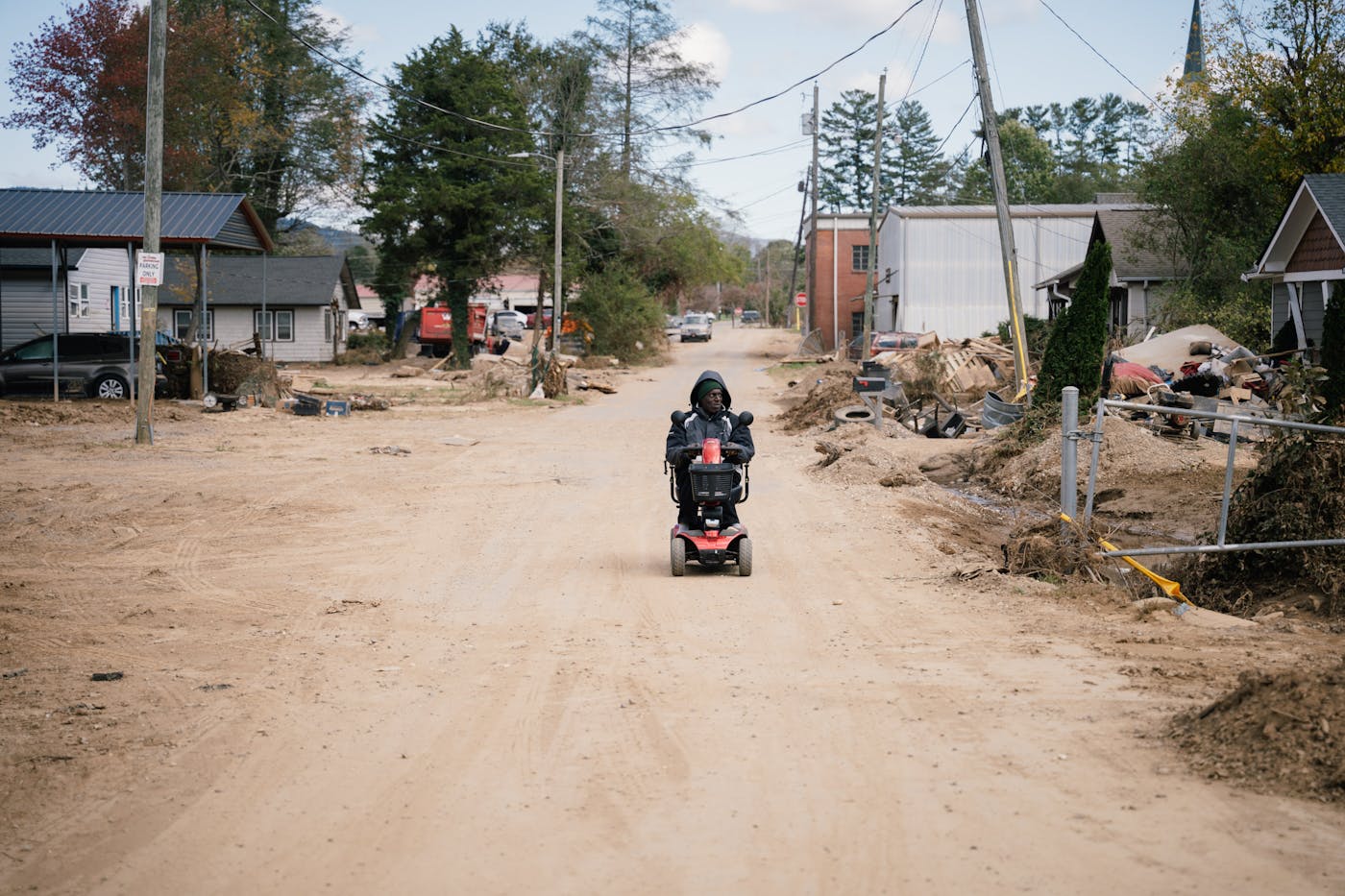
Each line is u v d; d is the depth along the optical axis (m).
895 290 58.22
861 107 105.88
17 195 30.03
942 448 22.47
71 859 4.41
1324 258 24.52
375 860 4.35
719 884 4.07
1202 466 17.59
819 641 7.85
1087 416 18.77
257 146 60.56
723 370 53.91
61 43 49.84
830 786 5.01
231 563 11.07
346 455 20.25
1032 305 55.72
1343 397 10.73
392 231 52.25
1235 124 33.53
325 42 63.66
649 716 6.12
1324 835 4.25
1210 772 4.93
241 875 4.25
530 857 4.34
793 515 14.06
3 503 14.27
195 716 6.23
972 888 3.96
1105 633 7.86
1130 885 3.93
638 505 15.08
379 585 10.07
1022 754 5.32
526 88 59.59
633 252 62.25
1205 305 32.62
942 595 9.30
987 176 97.31
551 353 37.91
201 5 58.53
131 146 51.78
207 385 29.77
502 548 11.92
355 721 6.13
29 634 8.20
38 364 29.52
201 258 30.30
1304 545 9.11
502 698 6.54
